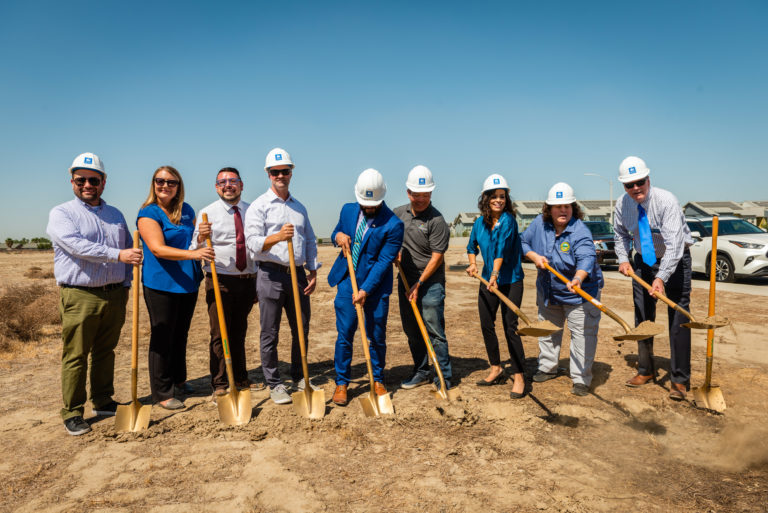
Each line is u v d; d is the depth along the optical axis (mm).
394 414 3771
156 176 3896
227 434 3445
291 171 4078
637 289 4426
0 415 3826
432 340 4289
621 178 4109
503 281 4223
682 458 3053
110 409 3867
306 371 3805
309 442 3324
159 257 3711
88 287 3471
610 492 2658
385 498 2613
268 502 2578
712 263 3971
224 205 4172
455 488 2709
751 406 3887
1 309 7418
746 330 6469
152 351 3896
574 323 4184
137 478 2830
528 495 2629
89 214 3545
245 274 4188
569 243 4184
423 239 4188
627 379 4625
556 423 3619
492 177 4230
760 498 2588
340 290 4102
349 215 4109
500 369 4520
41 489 2711
